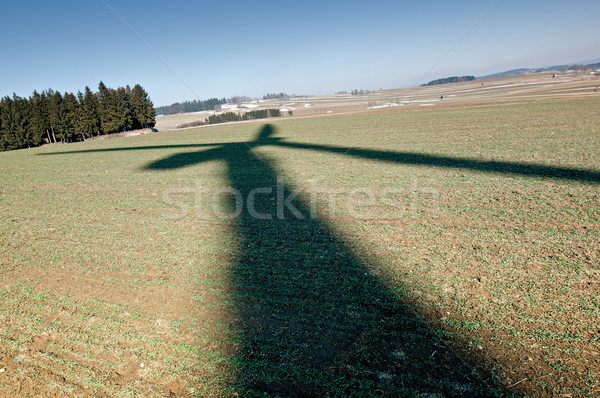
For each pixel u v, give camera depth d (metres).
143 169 10.04
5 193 7.79
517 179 5.67
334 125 22.36
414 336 2.15
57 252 3.97
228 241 4.00
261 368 1.98
